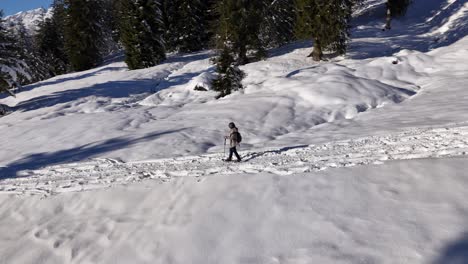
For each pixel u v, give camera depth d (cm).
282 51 3456
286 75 2506
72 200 932
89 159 1350
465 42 2742
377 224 543
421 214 546
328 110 1752
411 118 1357
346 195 646
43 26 5669
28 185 1130
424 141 918
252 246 556
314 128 1539
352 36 3644
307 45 3481
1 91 2942
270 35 3609
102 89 3011
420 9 4488
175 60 4050
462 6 3756
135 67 3869
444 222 514
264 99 1997
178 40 4478
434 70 2278
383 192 632
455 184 608
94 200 898
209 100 2406
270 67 2841
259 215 637
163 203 791
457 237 476
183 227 657
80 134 1755
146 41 3872
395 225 531
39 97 3117
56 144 1639
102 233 729
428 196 592
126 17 3872
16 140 1808
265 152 1146
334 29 2705
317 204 634
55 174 1216
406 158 780
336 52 2992
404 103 1741
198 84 2627
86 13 4709
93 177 1107
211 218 662
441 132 988
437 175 651
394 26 3978
